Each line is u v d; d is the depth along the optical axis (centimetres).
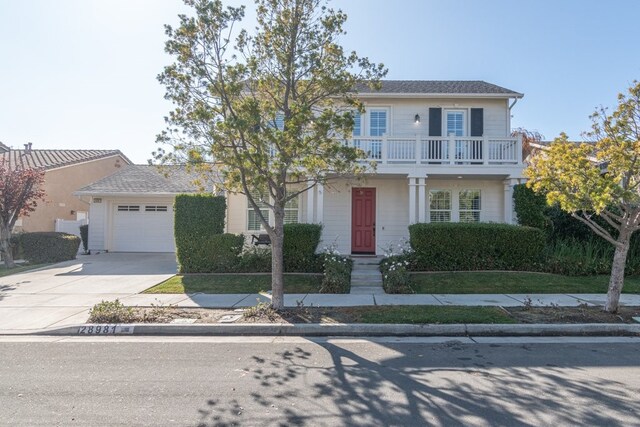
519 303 915
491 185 1593
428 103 1628
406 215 1588
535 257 1245
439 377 510
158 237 2005
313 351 630
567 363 562
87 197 2027
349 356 603
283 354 614
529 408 417
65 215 2267
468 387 475
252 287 1109
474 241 1259
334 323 755
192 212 1320
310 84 857
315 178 877
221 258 1300
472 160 1455
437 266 1257
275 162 784
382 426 381
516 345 660
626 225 802
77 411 414
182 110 805
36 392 464
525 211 1329
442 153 1491
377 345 664
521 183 1437
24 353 621
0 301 967
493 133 1611
